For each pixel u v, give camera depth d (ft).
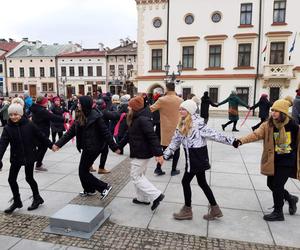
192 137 12.52
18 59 166.40
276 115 12.28
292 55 78.64
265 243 11.41
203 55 84.89
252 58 81.56
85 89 159.84
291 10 77.97
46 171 21.04
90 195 16.21
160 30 87.76
